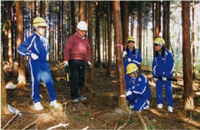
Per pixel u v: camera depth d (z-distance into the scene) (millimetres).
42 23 3275
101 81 7188
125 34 7988
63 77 6922
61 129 2725
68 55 3883
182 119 3658
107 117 3246
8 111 2961
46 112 3203
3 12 11305
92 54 6410
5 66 7652
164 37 10188
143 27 19016
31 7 14633
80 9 5121
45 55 3416
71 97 4125
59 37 13609
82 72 4160
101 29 19016
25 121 2826
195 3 11297
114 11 3385
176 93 5652
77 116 3213
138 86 3807
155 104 4465
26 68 6969
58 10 13094
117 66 3477
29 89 4633
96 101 4172
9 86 4629
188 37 4074
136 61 4660
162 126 3180
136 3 12398
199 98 5102
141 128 2957
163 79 3971
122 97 3473
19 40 4637
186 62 4074
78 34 3932
